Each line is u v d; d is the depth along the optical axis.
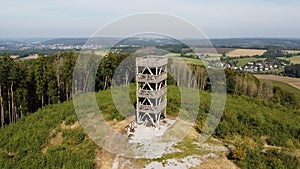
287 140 17.47
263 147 15.55
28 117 20.67
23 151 14.88
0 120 23.27
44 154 14.24
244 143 15.05
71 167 12.32
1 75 22.52
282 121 20.91
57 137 16.42
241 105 23.39
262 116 21.30
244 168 12.69
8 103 23.81
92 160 12.94
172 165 12.57
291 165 13.45
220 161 13.18
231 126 17.97
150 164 12.62
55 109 21.11
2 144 16.50
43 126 17.86
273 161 13.30
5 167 13.39
